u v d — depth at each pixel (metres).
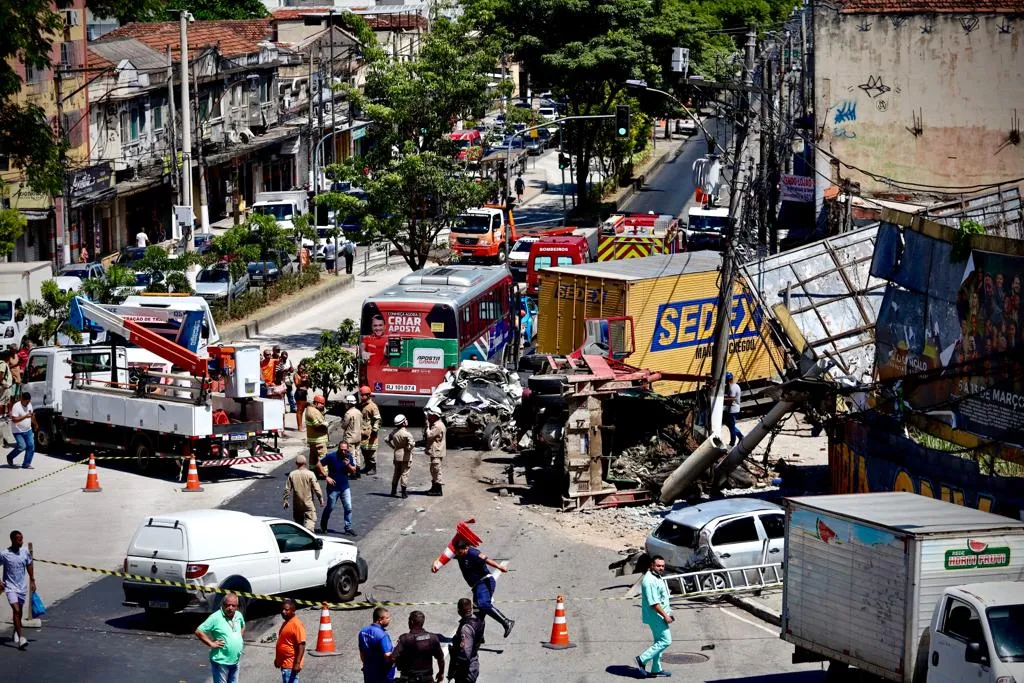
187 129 84.56
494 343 56.91
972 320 32.41
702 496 40.94
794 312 40.47
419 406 50.72
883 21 66.44
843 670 25.59
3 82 44.31
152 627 29.50
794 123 69.25
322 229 95.38
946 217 41.78
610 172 124.56
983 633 21.66
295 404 53.88
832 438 38.28
